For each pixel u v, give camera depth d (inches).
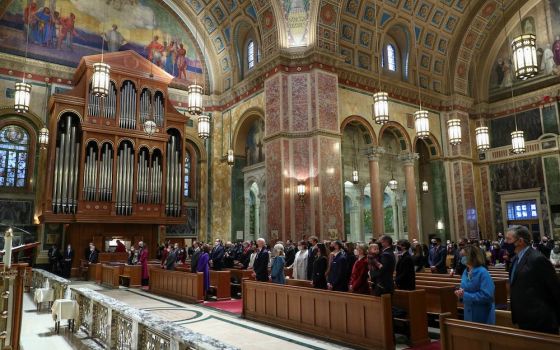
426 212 931.3
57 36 765.9
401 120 852.6
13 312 219.3
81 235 708.7
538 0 878.4
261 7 758.5
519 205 886.4
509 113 924.6
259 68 757.3
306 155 693.9
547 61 867.4
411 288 295.9
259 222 839.1
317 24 716.7
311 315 301.4
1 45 714.8
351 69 765.9
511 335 153.0
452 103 928.9
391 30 882.1
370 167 799.7
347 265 302.4
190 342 147.6
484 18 922.7
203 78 910.4
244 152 868.0
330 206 672.4
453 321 174.4
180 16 898.7
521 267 164.9
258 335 300.7
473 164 944.3
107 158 717.3
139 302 457.1
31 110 722.8
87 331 296.8
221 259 511.2
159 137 770.2
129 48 832.3
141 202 738.8
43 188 713.6
